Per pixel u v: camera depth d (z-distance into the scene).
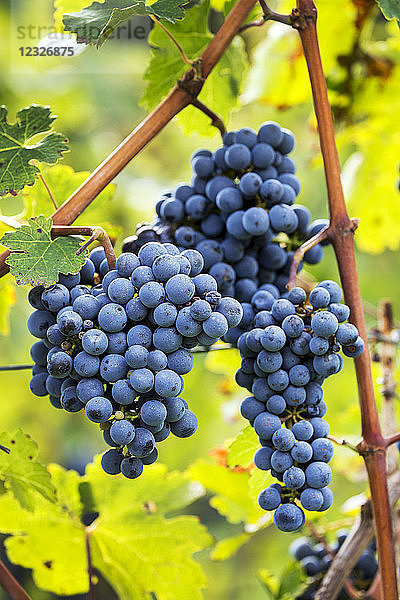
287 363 0.91
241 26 1.00
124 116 2.86
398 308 2.51
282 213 0.97
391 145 1.47
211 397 2.39
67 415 2.81
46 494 1.02
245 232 0.97
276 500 0.91
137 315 0.87
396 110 1.42
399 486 1.11
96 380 0.87
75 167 2.75
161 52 1.13
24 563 1.17
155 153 3.02
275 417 0.91
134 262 0.88
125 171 2.82
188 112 1.18
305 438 0.90
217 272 0.97
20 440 1.00
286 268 1.00
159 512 1.17
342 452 1.36
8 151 0.95
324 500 0.90
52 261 0.90
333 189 0.97
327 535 1.25
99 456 1.16
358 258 2.53
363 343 0.92
